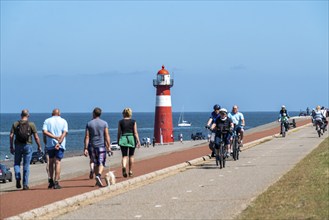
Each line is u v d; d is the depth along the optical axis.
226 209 14.37
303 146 36.59
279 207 13.88
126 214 14.23
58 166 19.55
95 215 14.26
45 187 20.30
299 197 15.06
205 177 21.72
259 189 17.75
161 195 17.25
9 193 18.69
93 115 19.83
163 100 87.25
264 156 30.12
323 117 48.88
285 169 23.41
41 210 14.52
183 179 21.31
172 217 13.62
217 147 25.02
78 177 23.72
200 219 13.23
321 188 16.25
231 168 24.75
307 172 20.53
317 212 12.91
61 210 15.14
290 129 58.84
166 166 26.28
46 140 19.83
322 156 26.17
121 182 19.77
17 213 14.61
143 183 20.50
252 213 13.41
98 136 19.59
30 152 19.89
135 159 34.50
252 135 53.66
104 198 17.02
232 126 25.48
